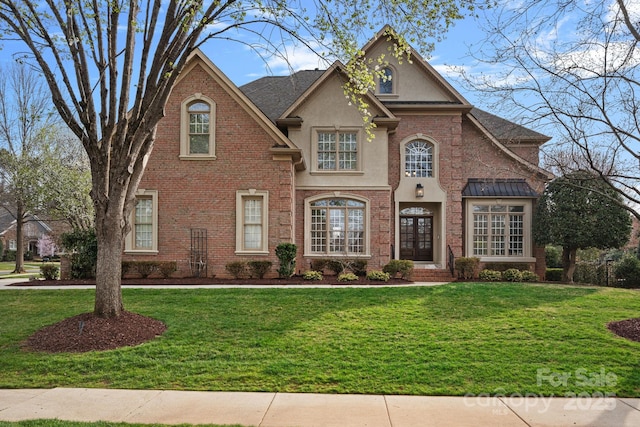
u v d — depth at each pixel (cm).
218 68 1848
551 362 827
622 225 1906
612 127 989
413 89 2200
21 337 988
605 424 591
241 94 1845
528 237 2184
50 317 1149
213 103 1862
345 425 583
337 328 1024
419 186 2145
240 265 1784
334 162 2075
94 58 1041
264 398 683
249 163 1859
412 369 792
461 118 2206
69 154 3161
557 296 1343
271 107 2256
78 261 1839
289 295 1342
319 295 1340
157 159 1864
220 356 862
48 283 1712
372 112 2055
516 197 2162
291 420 598
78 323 1007
